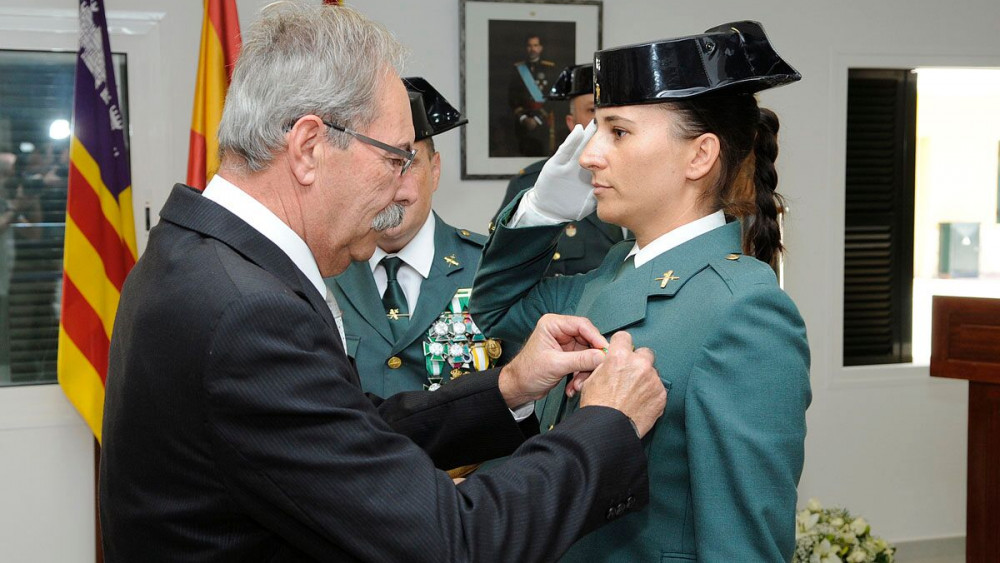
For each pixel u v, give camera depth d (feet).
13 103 10.46
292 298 3.13
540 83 11.45
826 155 12.71
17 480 10.58
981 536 7.02
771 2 12.30
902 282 13.70
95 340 9.73
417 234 6.15
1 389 10.50
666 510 3.72
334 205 3.49
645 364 3.53
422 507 3.04
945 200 15.03
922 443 13.44
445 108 6.33
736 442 3.42
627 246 4.53
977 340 6.88
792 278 12.76
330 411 3.03
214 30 9.62
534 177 9.79
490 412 4.16
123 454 3.27
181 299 3.13
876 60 12.75
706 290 3.72
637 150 3.81
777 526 3.46
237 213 3.44
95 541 10.71
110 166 9.80
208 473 3.10
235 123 3.42
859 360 13.60
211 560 3.19
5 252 10.59
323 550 3.13
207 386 3.00
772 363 3.48
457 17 11.27
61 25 10.32
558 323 4.00
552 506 3.19
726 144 3.87
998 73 13.52
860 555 7.59
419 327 5.94
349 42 3.45
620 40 11.78
